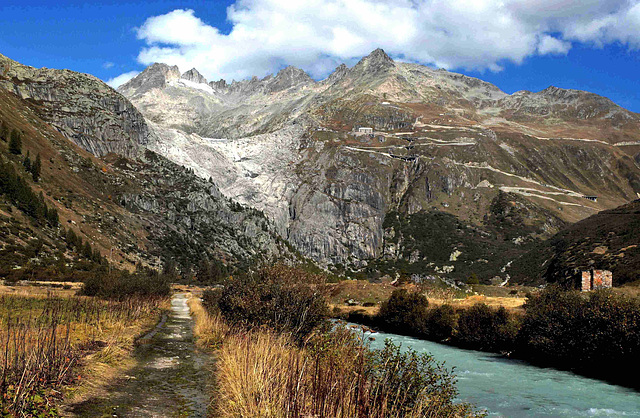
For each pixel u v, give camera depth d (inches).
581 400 971.9
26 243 3826.3
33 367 506.6
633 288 1967.3
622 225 4596.5
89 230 5226.4
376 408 418.0
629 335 1213.1
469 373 1243.2
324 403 417.1
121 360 728.3
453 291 2827.3
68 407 460.8
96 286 1979.6
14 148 5831.7
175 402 520.4
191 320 1628.9
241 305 879.7
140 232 6210.6
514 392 1034.7
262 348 636.7
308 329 795.4
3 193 4517.7
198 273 5418.3
